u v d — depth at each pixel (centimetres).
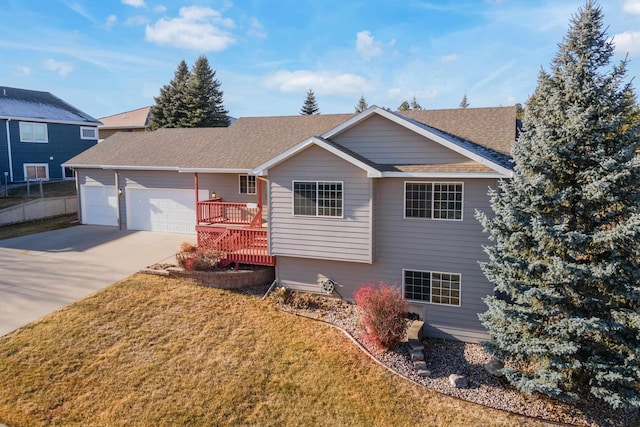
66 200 2573
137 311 1167
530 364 973
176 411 789
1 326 1040
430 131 1226
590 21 861
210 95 5047
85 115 3597
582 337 871
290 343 1063
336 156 1222
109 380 865
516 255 941
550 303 870
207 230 1533
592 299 853
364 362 993
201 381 886
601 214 859
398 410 835
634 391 809
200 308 1220
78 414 761
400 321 1049
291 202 1295
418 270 1227
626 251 832
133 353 970
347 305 1301
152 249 1711
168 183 2017
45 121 3136
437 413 834
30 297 1215
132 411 780
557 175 895
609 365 822
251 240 1438
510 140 1381
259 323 1162
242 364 959
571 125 849
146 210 2077
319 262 1342
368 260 1219
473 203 1146
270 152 1786
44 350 947
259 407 819
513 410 858
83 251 1684
